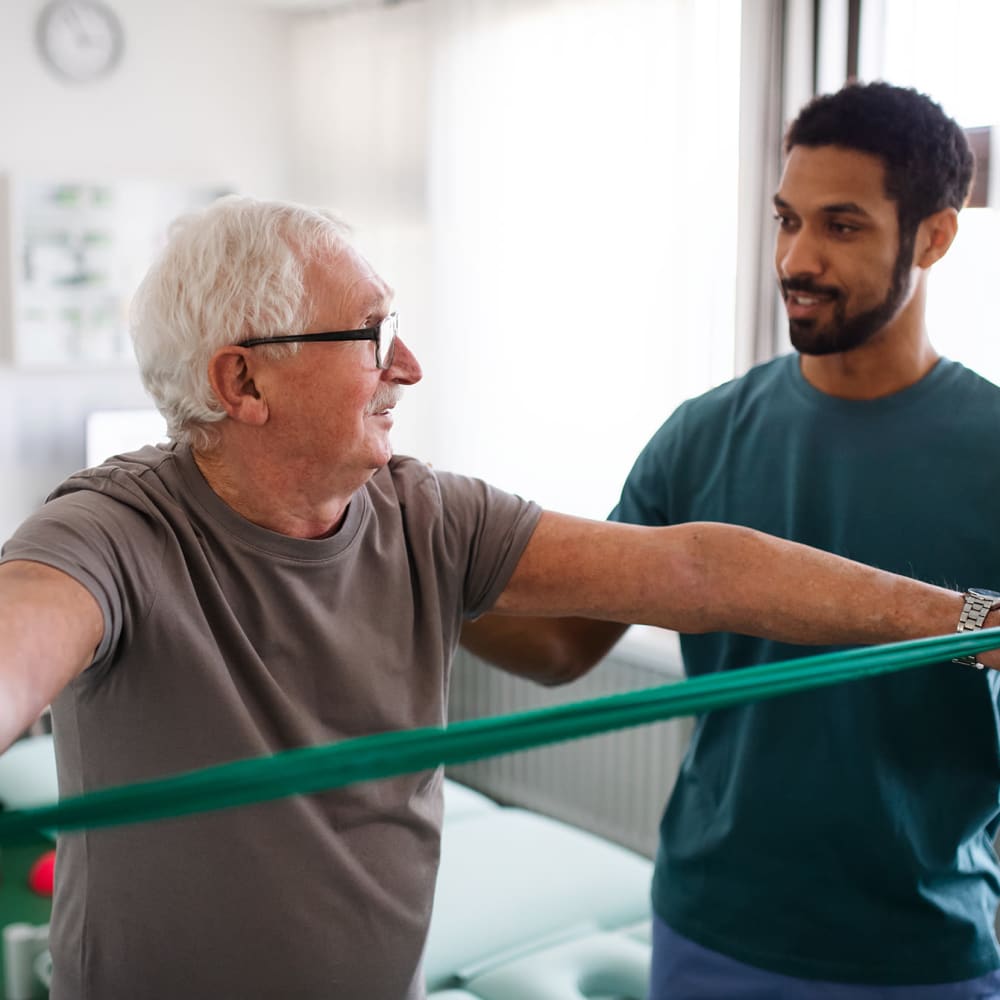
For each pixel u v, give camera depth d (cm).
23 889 235
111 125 464
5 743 86
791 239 141
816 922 146
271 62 495
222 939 110
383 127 456
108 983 112
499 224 410
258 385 112
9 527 464
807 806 144
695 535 130
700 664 156
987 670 137
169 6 470
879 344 143
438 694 123
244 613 113
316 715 116
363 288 113
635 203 366
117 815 67
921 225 138
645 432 371
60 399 469
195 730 108
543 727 77
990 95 272
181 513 111
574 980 254
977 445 139
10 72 442
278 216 113
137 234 471
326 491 116
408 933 120
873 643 126
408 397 455
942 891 145
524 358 406
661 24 352
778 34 304
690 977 154
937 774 142
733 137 334
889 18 289
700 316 349
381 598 121
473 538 128
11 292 452
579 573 128
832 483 145
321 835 113
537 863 305
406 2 442
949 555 139
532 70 394
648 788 384
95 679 108
